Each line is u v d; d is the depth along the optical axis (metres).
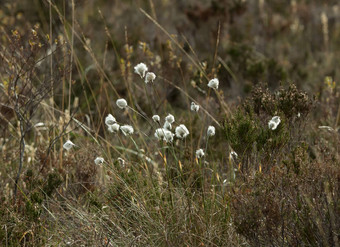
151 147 6.51
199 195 4.82
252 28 11.76
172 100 7.67
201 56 8.84
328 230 3.98
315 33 12.98
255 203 4.12
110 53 8.41
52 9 8.31
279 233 4.20
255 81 8.52
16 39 5.55
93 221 4.63
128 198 4.96
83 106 7.58
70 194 5.41
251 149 4.80
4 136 6.01
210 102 6.98
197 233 4.41
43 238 4.44
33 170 5.68
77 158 5.80
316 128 6.42
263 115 5.37
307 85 9.32
